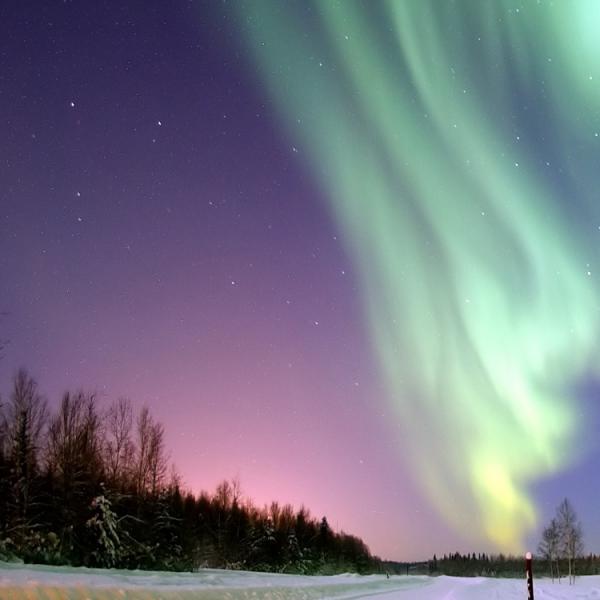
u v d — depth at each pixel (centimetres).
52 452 3794
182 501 5422
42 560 2673
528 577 1823
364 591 3619
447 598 3509
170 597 1684
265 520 6875
